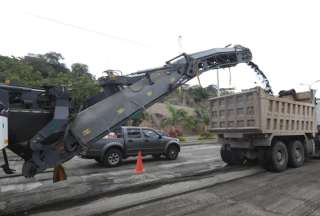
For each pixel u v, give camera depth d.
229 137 10.32
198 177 8.88
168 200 6.42
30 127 5.68
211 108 11.27
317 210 5.60
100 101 6.49
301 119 10.64
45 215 5.67
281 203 6.08
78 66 55.78
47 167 5.57
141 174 9.57
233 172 9.61
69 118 5.91
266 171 9.68
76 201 6.54
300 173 9.26
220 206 5.93
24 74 32.66
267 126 9.11
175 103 47.81
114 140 11.59
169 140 13.33
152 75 7.18
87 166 11.59
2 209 6.09
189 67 7.65
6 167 5.70
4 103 5.08
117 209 5.89
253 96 9.13
